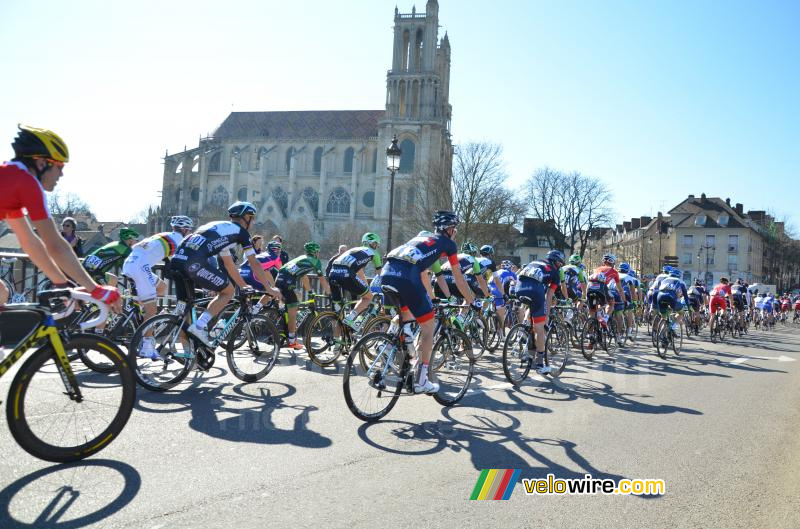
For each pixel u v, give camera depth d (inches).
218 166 3769.7
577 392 291.7
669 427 224.1
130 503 129.2
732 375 378.3
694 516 137.9
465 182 2180.1
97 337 158.9
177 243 292.4
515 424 218.7
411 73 3248.0
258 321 278.1
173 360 246.1
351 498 139.3
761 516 138.8
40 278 403.9
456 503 139.7
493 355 426.9
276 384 271.0
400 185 3171.8
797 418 250.1
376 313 357.1
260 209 3474.4
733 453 191.0
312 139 3634.4
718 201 3388.3
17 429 144.6
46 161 145.6
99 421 159.8
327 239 3270.2
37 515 120.2
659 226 3410.4
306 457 167.8
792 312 2119.8
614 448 191.6
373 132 3619.6
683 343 603.8
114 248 323.0
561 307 436.1
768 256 3715.6
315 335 327.0
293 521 124.9
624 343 512.1
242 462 160.7
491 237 2172.7
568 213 2608.3
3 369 141.9
